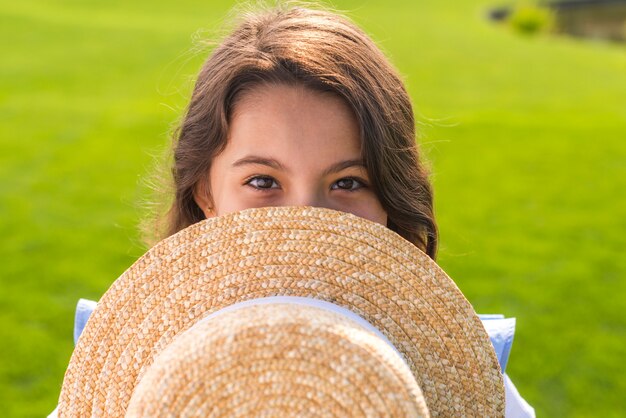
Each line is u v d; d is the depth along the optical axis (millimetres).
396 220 1317
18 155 7242
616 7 28312
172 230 1455
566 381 3514
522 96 11516
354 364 853
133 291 1036
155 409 859
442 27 19719
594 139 8211
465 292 4395
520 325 3990
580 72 14312
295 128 1136
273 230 1021
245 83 1164
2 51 13727
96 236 5254
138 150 7457
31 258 4840
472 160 7406
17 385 3420
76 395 1026
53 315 4078
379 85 1255
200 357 868
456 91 11812
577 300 4305
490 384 1028
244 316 890
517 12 23750
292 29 1260
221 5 21906
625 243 5293
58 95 10398
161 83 11352
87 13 19312
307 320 873
